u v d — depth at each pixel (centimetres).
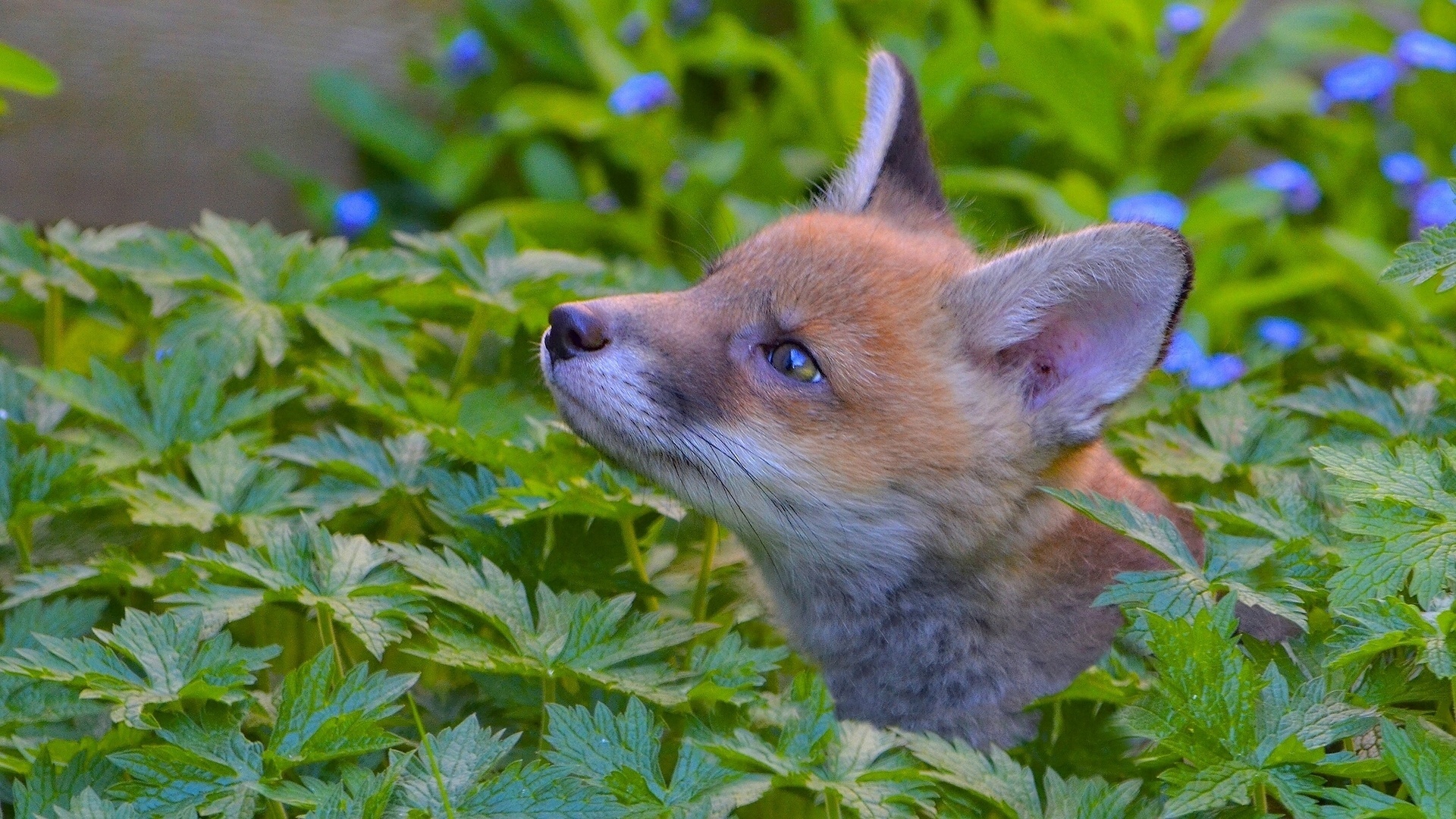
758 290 534
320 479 575
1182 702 370
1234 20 1284
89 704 431
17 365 687
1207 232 1024
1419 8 1203
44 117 987
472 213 1145
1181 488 621
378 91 1159
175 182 1050
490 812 366
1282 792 349
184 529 560
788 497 517
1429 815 334
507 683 454
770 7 1323
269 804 387
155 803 369
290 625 535
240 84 1073
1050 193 1034
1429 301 927
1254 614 496
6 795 417
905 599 525
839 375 517
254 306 618
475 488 528
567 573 518
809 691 434
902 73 641
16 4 966
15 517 511
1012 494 513
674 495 526
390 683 394
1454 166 1030
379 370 698
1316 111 1149
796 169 1123
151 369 584
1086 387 506
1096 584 510
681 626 450
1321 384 716
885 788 396
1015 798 395
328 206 1088
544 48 1229
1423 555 383
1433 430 562
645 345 522
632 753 389
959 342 528
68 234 681
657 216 1105
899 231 584
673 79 1162
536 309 659
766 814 466
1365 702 381
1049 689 508
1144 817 388
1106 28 1166
